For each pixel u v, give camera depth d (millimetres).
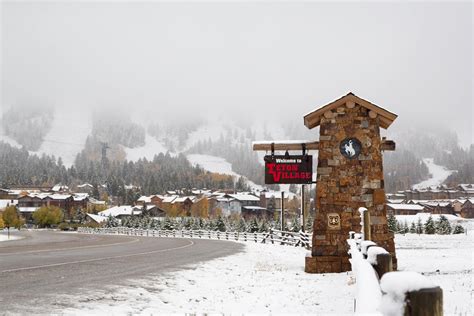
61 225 122125
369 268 4777
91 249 29141
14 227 133000
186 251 28688
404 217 120812
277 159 18750
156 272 16359
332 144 17656
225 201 150500
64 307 9539
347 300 10945
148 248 31375
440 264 17609
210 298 11773
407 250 28562
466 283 12430
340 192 17422
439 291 1839
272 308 10367
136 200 193750
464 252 25734
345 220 17297
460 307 8992
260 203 158750
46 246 33219
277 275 16484
